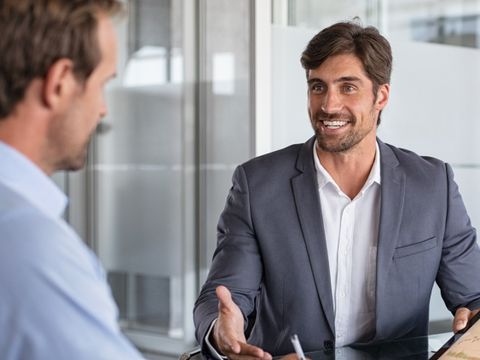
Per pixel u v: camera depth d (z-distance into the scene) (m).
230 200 2.04
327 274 1.93
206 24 2.96
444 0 3.19
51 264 0.72
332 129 1.89
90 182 2.95
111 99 2.92
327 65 1.88
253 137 2.72
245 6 2.82
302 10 2.88
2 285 0.70
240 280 1.91
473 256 2.04
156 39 2.95
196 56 2.99
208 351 1.66
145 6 2.92
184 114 2.99
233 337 1.52
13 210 0.74
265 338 1.97
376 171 1.97
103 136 2.93
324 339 1.93
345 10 2.97
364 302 1.97
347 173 1.99
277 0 2.83
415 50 3.11
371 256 1.97
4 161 0.78
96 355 0.72
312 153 2.02
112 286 3.00
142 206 3.00
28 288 0.70
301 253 1.94
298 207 1.96
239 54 2.85
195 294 3.07
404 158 2.06
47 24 0.81
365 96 1.89
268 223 1.97
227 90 2.92
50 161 0.84
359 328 1.96
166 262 3.03
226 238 2.00
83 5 0.83
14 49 0.80
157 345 3.06
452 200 2.05
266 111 2.73
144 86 2.96
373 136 1.99
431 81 3.16
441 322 3.20
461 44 3.25
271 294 1.96
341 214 1.98
